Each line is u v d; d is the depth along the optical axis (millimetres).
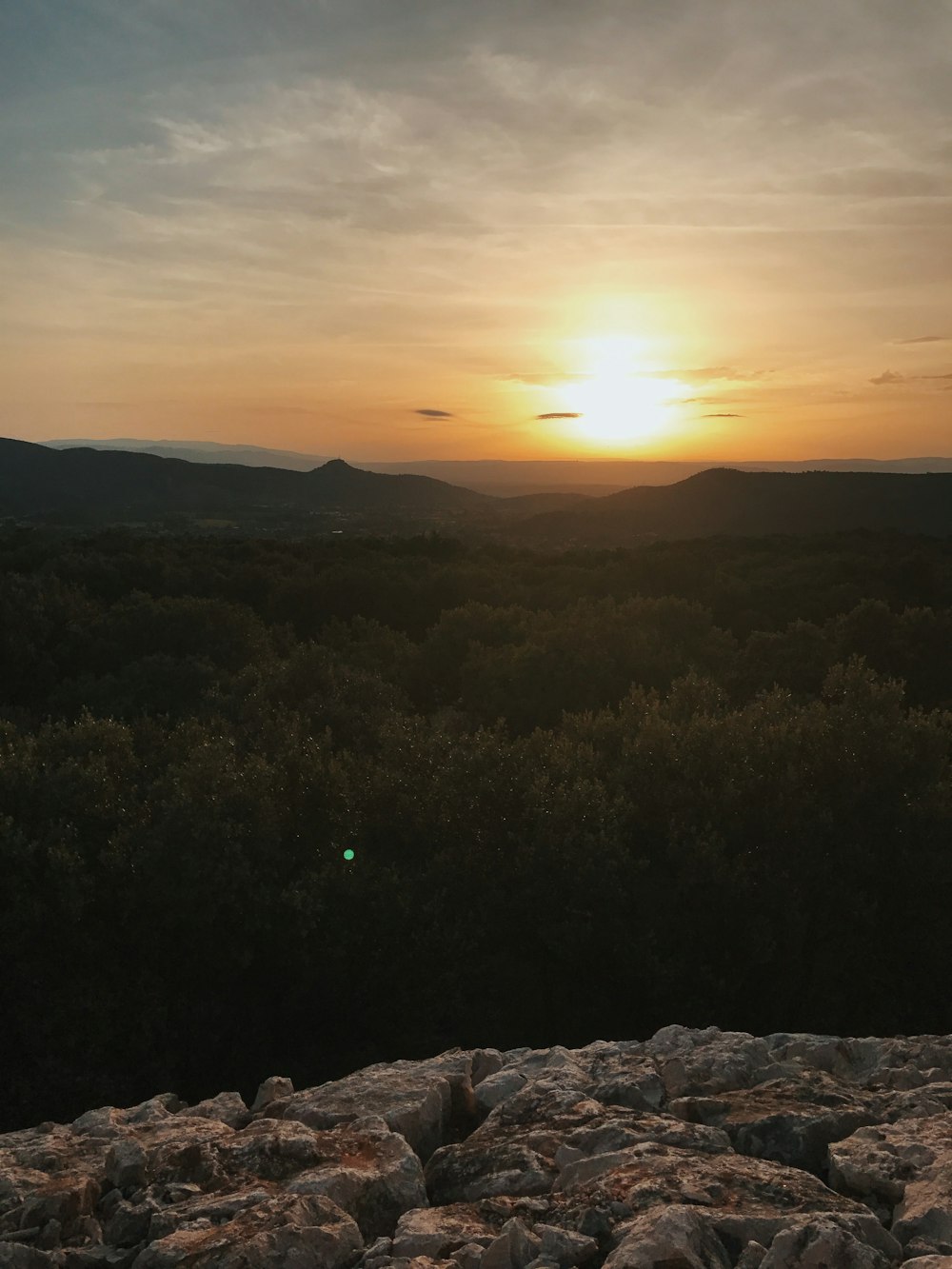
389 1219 4391
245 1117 5910
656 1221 3598
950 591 58594
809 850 14430
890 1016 14711
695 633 40312
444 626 40406
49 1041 13258
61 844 13609
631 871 13609
